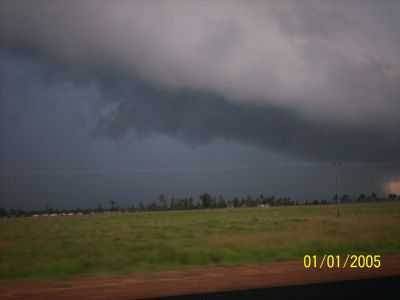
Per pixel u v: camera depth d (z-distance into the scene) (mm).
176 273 19531
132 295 14727
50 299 14555
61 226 55188
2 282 17984
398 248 28906
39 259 24922
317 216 64312
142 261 23594
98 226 53594
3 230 48469
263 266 21609
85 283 17391
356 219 54969
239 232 39844
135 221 63500
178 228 46344
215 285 16172
